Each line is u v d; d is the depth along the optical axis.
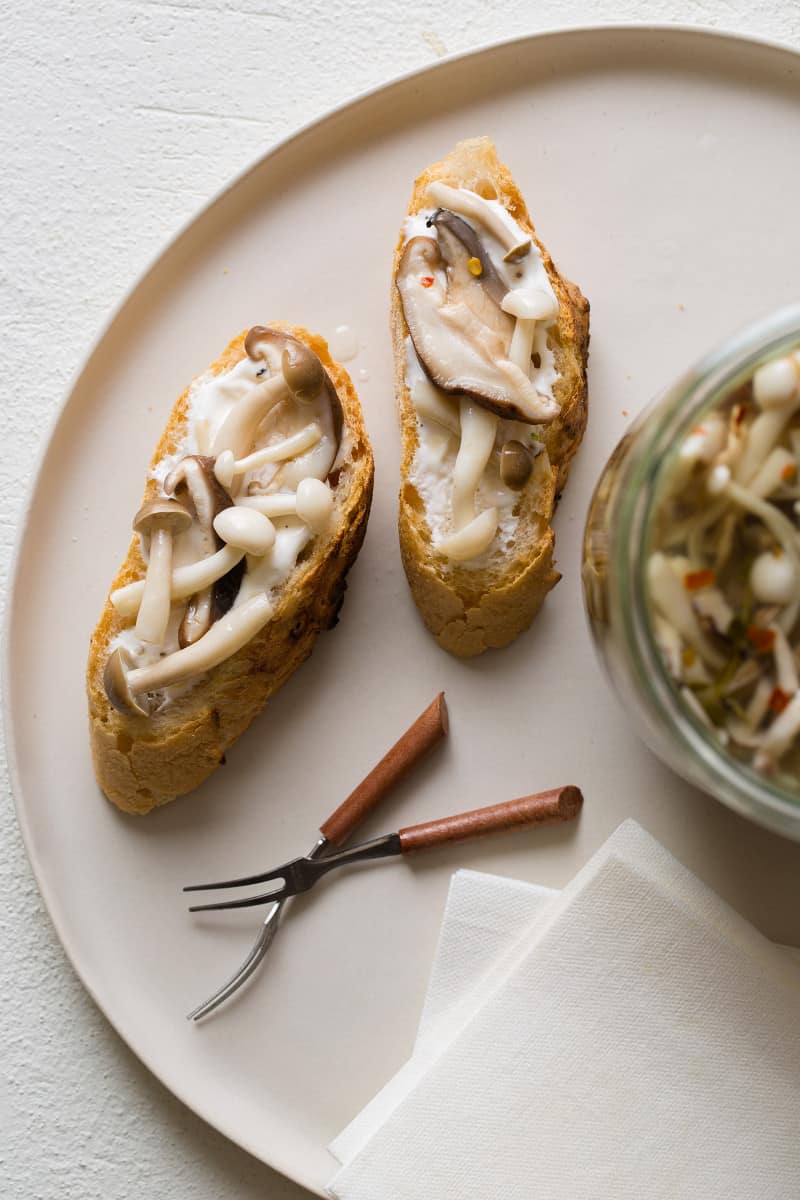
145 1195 0.45
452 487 0.43
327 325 0.45
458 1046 0.42
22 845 0.46
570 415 0.43
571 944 0.43
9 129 0.47
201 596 0.43
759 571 0.37
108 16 0.47
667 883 0.43
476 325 0.42
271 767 0.44
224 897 0.44
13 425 0.47
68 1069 0.45
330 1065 0.44
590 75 0.46
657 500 0.38
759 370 0.38
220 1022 0.44
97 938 0.44
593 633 0.41
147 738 0.43
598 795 0.44
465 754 0.44
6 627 0.44
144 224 0.47
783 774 0.38
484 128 0.46
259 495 0.43
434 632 0.44
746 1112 0.42
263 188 0.46
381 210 0.46
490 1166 0.42
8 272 0.47
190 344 0.46
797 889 0.44
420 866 0.44
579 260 0.45
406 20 0.47
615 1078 0.42
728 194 0.45
